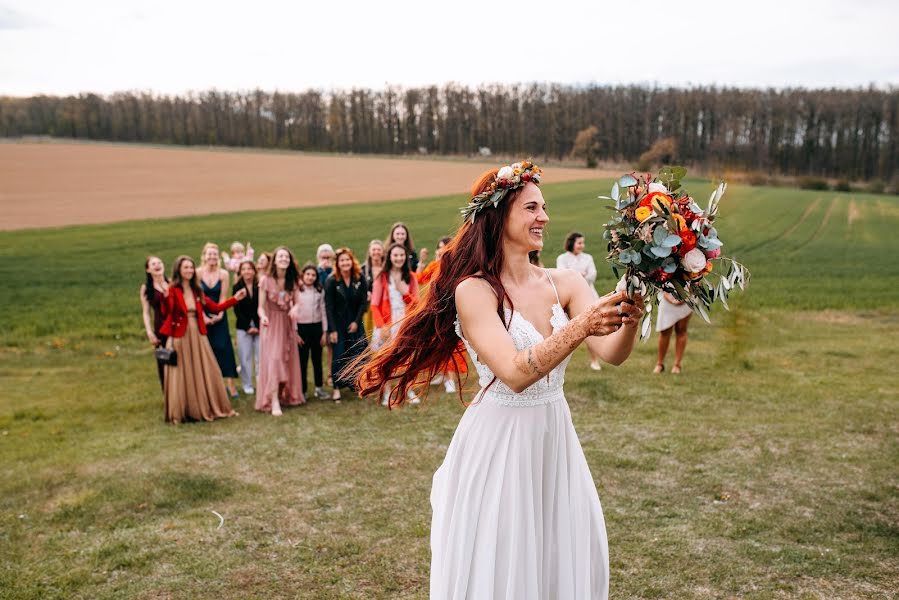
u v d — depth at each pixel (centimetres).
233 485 563
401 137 8512
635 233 228
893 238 3669
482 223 267
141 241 3084
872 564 409
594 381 888
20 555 444
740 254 3114
